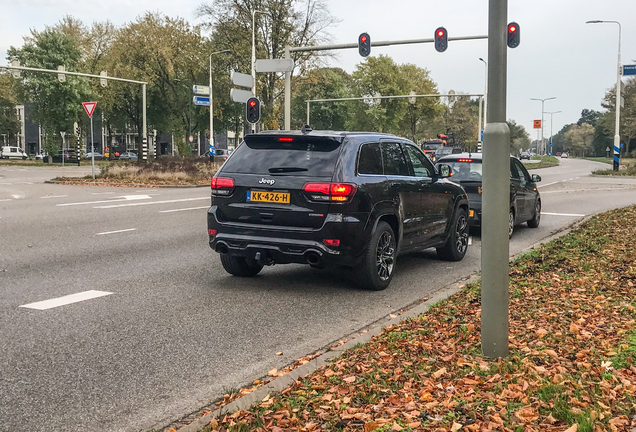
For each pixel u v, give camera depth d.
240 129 69.75
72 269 8.19
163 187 26.64
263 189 6.91
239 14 43.12
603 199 21.17
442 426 3.15
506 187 4.20
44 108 57.56
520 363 4.09
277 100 46.69
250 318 5.90
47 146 58.38
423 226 8.32
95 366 4.46
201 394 4.00
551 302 5.96
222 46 46.56
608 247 9.31
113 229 12.14
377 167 7.40
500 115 4.14
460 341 4.75
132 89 59.62
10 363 4.48
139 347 4.93
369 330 5.24
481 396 3.53
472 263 9.27
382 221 7.35
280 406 3.49
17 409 3.70
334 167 6.78
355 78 76.44
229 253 7.10
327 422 3.26
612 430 3.02
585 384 3.66
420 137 95.75
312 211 6.71
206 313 6.05
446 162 11.94
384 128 76.62
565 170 53.84
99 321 5.66
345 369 4.13
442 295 6.70
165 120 65.31
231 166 7.20
